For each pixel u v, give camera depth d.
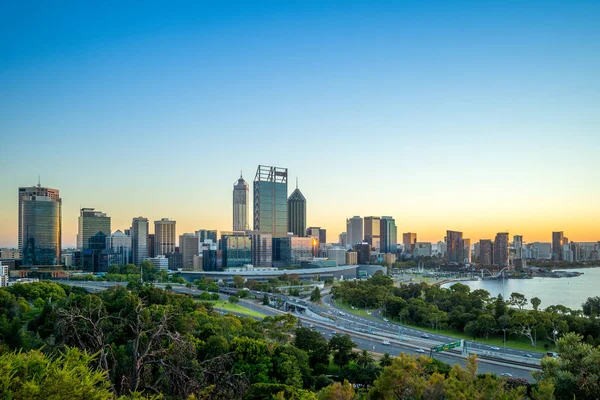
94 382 39.62
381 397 62.53
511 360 192.38
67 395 36.41
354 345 181.75
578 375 66.81
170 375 53.66
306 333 194.25
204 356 137.62
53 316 178.00
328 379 155.00
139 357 53.06
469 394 56.31
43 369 39.41
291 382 131.62
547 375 70.75
